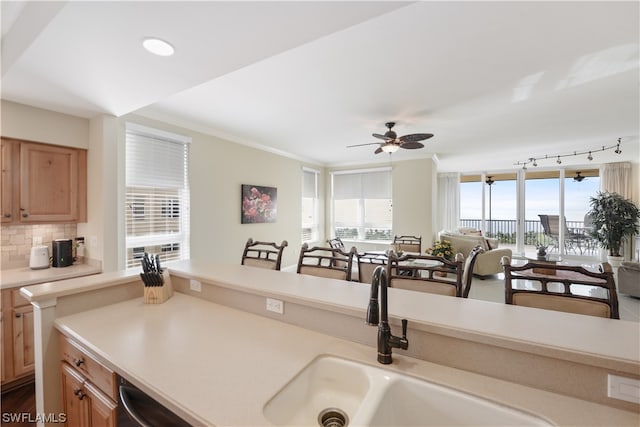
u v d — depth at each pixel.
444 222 8.10
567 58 2.16
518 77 2.47
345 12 1.28
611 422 0.72
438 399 0.88
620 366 0.76
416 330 1.03
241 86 2.65
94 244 2.73
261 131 4.14
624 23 1.74
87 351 1.17
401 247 5.24
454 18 1.70
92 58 1.68
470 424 0.83
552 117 3.52
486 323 1.00
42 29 1.43
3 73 1.86
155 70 1.81
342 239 6.69
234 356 1.06
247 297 1.52
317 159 6.32
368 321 0.97
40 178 2.49
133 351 1.09
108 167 2.69
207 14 1.29
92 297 1.57
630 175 6.47
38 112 2.46
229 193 4.30
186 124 3.64
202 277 1.71
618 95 2.86
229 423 0.72
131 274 1.78
